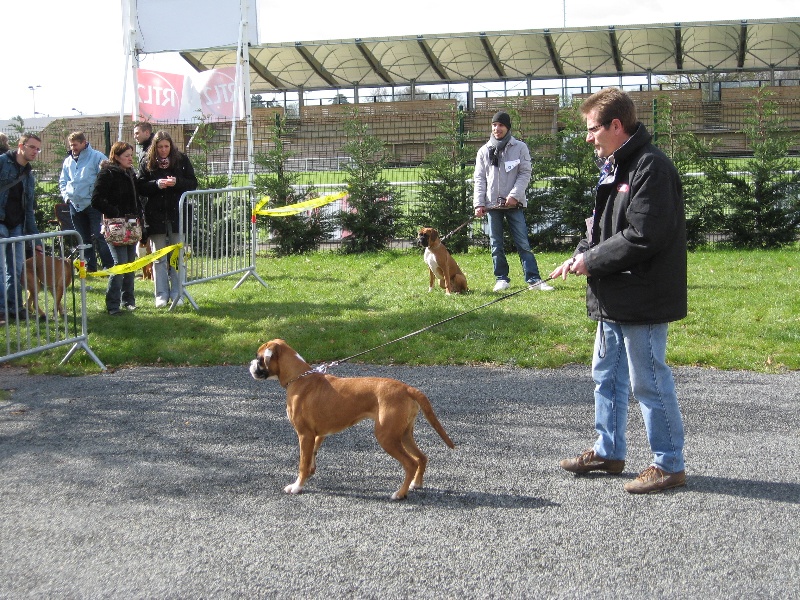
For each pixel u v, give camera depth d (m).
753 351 7.16
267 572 3.57
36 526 4.06
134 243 8.92
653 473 4.39
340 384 4.44
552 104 25.47
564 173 14.47
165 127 18.27
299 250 14.93
